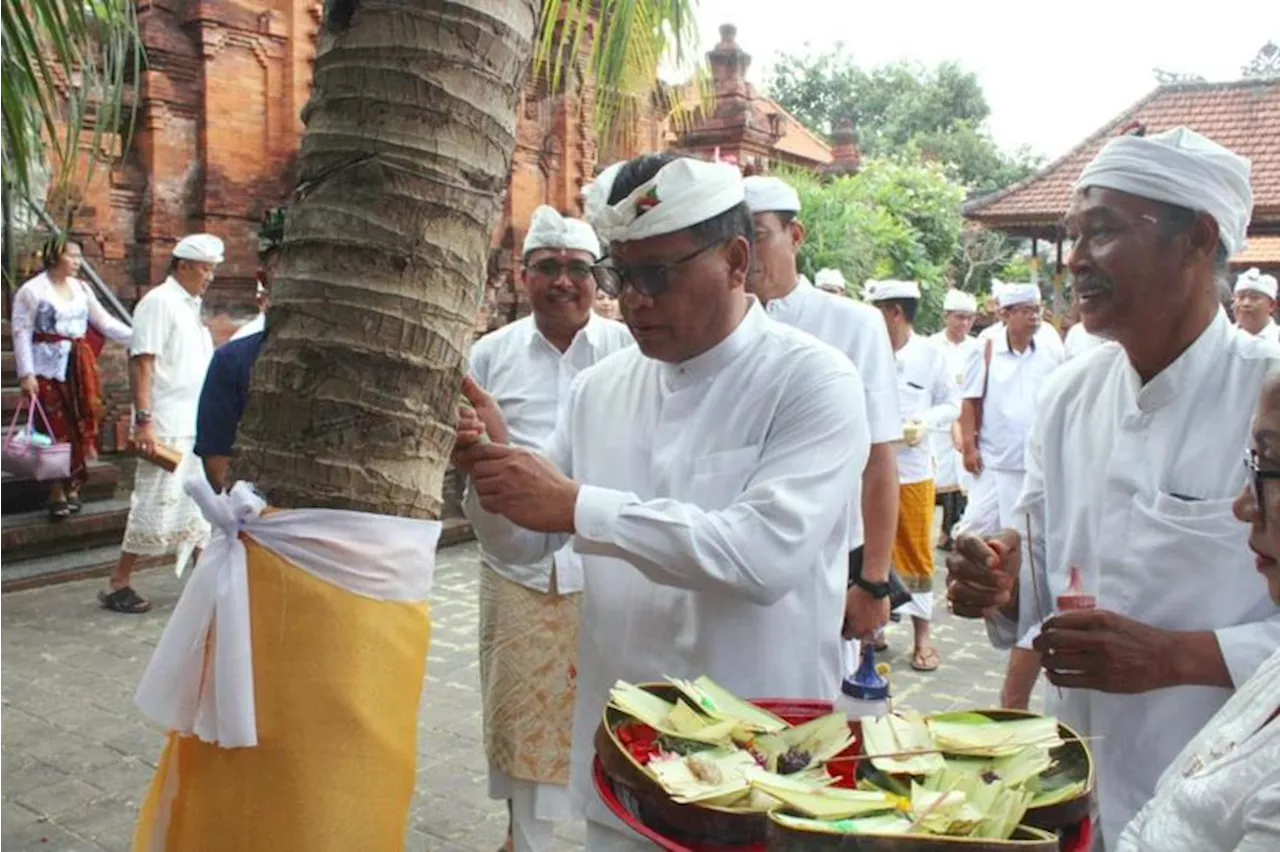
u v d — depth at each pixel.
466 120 1.63
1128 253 2.07
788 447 2.16
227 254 9.72
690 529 1.99
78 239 8.96
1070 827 1.58
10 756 4.56
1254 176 15.96
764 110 16.39
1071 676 2.05
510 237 11.94
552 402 3.87
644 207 2.05
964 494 8.97
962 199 23.05
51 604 6.72
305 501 1.64
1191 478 2.14
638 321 2.16
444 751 4.77
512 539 2.38
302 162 1.68
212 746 1.71
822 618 2.33
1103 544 2.25
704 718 1.83
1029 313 6.80
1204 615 2.10
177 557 7.71
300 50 10.04
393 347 1.62
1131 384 2.24
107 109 3.50
